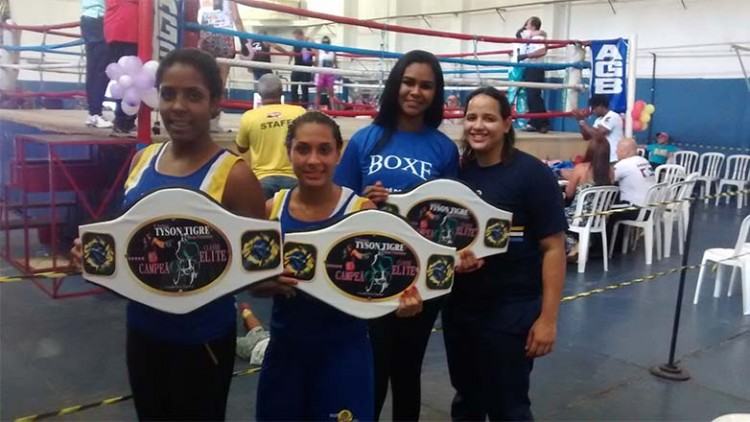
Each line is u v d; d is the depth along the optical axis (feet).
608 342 13.34
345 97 36.29
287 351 6.13
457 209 6.83
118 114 14.12
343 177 7.53
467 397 7.86
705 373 11.87
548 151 23.95
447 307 7.70
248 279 5.30
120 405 9.62
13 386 10.12
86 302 14.37
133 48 13.07
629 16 39.93
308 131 5.98
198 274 5.22
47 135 14.85
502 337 7.21
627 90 23.76
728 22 35.94
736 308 15.97
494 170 7.34
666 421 9.96
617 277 18.71
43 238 17.46
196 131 5.37
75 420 9.11
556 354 12.59
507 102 7.34
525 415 7.27
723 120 36.68
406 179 7.27
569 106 25.91
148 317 5.41
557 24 42.93
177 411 5.58
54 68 26.40
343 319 6.08
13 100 25.94
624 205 20.18
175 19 13.05
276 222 5.35
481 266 7.22
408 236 5.92
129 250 5.13
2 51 24.72
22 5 37.01
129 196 5.55
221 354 5.60
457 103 34.06
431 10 49.11
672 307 15.90
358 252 5.82
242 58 22.58
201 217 5.17
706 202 33.60
